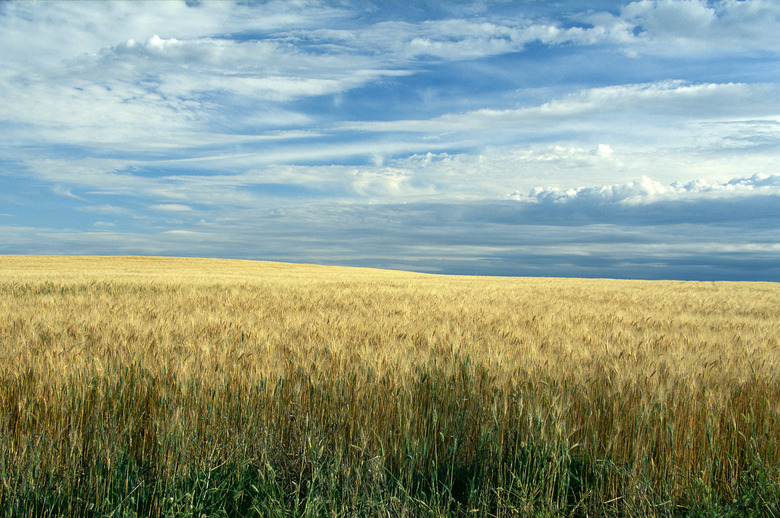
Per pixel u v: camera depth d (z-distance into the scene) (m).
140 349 4.93
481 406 3.96
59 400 3.82
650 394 3.98
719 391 4.01
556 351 5.61
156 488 3.15
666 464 3.46
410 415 3.80
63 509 3.01
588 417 3.79
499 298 15.80
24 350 4.88
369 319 8.46
